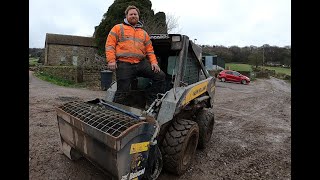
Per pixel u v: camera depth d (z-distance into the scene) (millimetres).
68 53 30469
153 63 3424
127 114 2990
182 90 3293
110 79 13000
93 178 3252
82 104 3328
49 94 10031
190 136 3389
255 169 3947
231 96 13867
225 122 7074
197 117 4531
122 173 2453
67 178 3223
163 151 3297
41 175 3250
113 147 2377
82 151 2928
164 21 20656
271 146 5105
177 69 3598
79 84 15422
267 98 13617
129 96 3643
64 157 3777
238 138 5543
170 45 3812
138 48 3340
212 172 3734
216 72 28828
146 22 18453
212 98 4848
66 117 3094
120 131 2436
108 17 22188
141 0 21797
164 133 3346
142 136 2594
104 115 2828
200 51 4488
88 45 31219
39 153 3879
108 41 3234
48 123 5578
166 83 4062
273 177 3695
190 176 3533
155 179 2914
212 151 4582
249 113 8789
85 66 16938
